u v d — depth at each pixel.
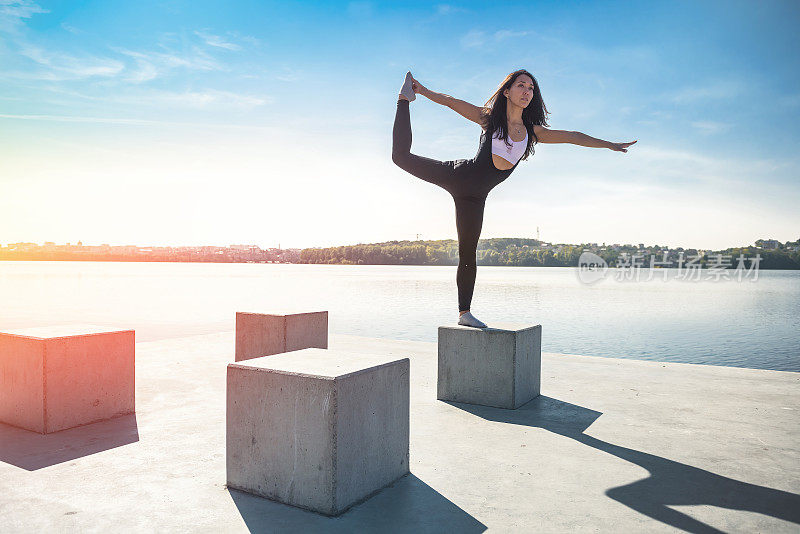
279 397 2.52
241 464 2.64
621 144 4.14
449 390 4.62
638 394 4.86
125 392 3.98
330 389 2.39
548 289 42.81
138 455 3.13
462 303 4.70
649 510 2.48
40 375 3.52
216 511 2.42
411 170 4.22
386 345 7.57
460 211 4.39
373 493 2.64
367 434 2.60
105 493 2.60
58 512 2.38
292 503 2.49
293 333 5.44
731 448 3.38
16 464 2.97
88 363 3.75
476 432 3.71
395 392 2.82
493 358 4.41
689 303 32.78
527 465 3.07
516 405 4.37
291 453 2.49
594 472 2.96
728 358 12.20
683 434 3.67
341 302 26.42
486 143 4.09
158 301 24.98
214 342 7.69
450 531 2.25
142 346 7.29
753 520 2.39
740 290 51.88
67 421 3.63
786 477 2.90
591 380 5.48
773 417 4.10
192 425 3.73
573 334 16.16
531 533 2.24
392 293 34.22
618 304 30.44
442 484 2.79
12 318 15.98
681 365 6.36
